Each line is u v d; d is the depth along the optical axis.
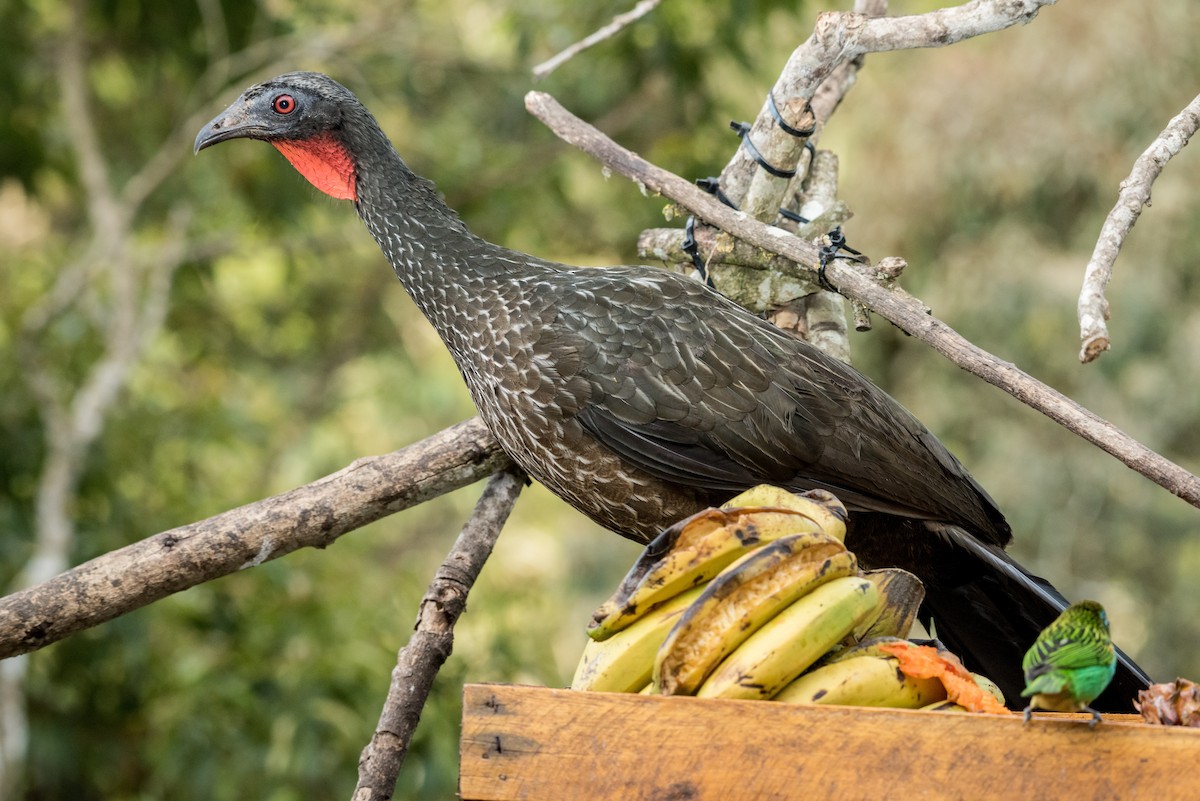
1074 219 18.61
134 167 15.58
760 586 3.84
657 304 5.60
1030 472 18.53
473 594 13.24
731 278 6.49
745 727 3.59
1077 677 3.49
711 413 5.45
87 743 12.27
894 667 3.94
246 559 5.62
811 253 5.62
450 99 15.71
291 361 17.95
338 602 11.70
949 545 5.67
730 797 3.56
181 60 14.46
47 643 5.37
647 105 14.77
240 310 17.11
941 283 18.61
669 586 3.93
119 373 12.42
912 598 4.33
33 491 12.27
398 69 15.02
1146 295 18.00
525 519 19.73
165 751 11.31
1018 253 18.36
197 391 15.77
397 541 19.16
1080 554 18.72
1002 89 18.27
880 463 5.56
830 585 3.90
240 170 14.91
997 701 4.02
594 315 5.54
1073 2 18.12
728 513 4.01
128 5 14.02
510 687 3.62
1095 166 17.97
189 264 15.22
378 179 6.03
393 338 17.86
